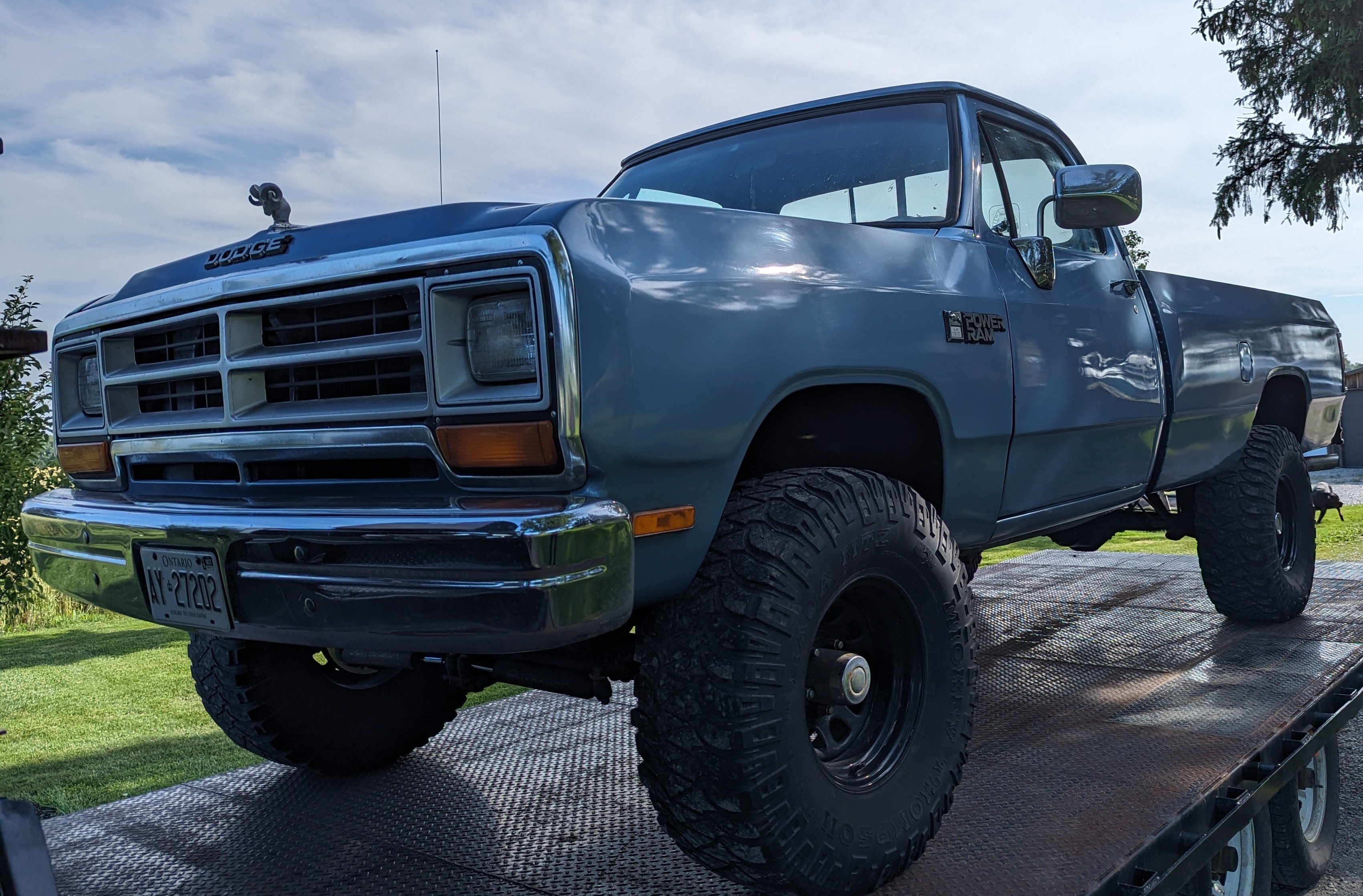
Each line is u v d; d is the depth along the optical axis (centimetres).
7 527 789
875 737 207
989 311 255
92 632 776
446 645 161
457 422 168
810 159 305
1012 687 326
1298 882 307
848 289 210
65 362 237
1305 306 485
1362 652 359
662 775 181
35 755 445
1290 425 471
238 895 202
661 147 346
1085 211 280
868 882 190
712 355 178
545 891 202
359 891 203
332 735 270
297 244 192
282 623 178
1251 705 299
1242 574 396
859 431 246
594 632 159
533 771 276
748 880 184
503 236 162
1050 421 278
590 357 161
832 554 187
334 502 180
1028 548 1045
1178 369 356
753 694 175
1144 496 389
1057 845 206
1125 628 410
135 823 243
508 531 151
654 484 173
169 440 206
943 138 292
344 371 184
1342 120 2172
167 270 218
